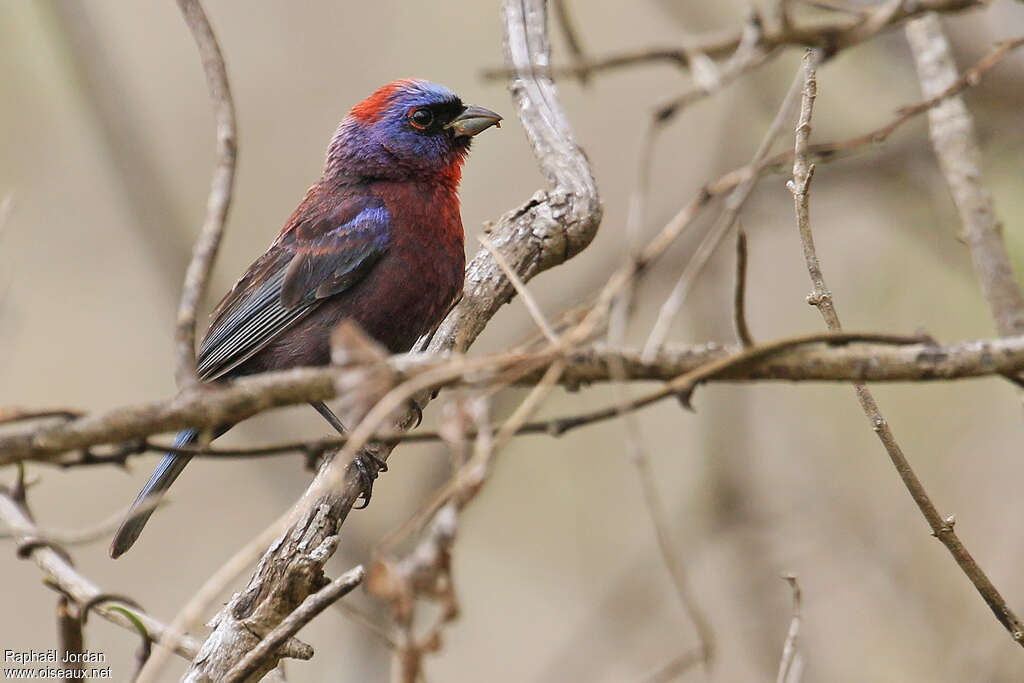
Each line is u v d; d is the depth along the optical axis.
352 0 15.84
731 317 13.74
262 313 9.79
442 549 4.55
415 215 9.79
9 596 13.66
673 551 4.89
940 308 13.45
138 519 8.43
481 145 14.98
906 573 12.27
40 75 15.11
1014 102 12.04
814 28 4.75
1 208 9.05
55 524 13.96
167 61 15.73
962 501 12.60
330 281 9.63
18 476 7.28
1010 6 11.94
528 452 14.23
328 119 15.56
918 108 5.56
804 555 12.55
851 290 13.79
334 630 13.07
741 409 13.27
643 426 14.09
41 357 14.82
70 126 15.21
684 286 5.09
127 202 13.89
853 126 14.02
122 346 15.06
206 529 14.32
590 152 15.06
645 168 4.88
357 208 9.78
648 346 5.05
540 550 13.94
